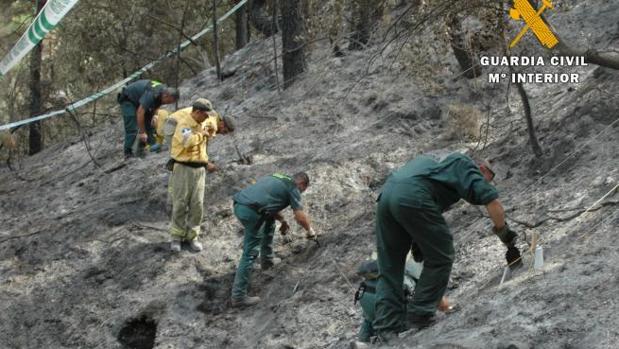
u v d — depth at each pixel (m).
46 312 10.61
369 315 7.46
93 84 21.97
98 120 22.19
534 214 8.52
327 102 13.66
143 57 21.50
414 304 6.93
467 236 8.83
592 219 7.70
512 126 10.82
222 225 11.25
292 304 9.20
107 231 11.88
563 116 10.23
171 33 21.67
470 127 11.17
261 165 12.29
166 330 9.55
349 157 11.77
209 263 10.57
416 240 6.73
